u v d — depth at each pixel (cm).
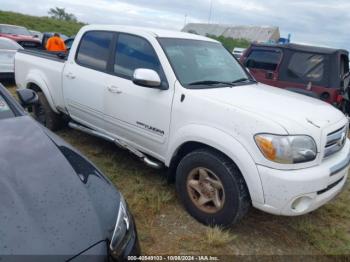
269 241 310
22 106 307
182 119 322
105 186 211
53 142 236
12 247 151
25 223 163
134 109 368
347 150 332
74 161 221
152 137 356
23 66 546
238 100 309
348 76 681
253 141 273
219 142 289
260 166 269
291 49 703
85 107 436
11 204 171
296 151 266
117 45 405
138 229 308
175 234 306
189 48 387
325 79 655
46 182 192
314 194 271
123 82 382
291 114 290
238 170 290
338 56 653
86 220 176
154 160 379
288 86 694
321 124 293
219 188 301
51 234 162
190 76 349
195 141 310
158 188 381
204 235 306
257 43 771
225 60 420
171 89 337
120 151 479
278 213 270
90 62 434
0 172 191
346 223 353
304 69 682
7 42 909
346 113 684
